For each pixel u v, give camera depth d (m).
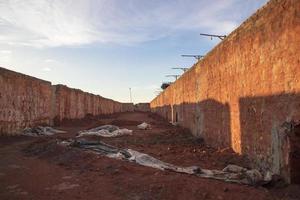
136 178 8.73
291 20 7.48
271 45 8.52
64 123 29.73
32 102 22.77
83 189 8.27
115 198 7.53
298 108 7.30
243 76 10.68
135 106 101.25
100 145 13.67
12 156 12.82
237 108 11.35
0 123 17.84
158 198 7.34
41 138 17.78
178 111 28.16
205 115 16.45
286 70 7.76
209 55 15.38
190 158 11.95
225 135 12.92
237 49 11.20
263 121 9.12
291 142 7.56
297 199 6.77
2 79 18.05
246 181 8.21
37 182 9.00
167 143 16.64
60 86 29.28
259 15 9.23
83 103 39.12
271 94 8.57
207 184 7.86
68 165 11.02
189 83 21.80
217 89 13.99
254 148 9.81
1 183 8.91
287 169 7.66
